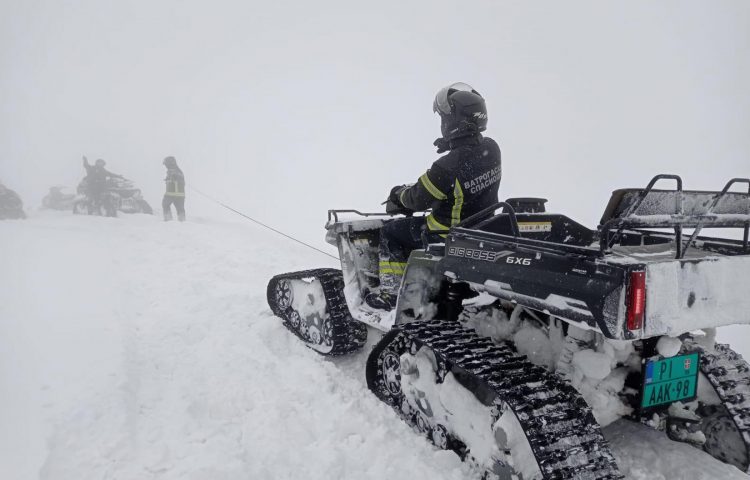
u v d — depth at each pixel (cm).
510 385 256
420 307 353
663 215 230
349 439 320
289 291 503
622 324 212
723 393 292
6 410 328
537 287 248
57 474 273
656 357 279
